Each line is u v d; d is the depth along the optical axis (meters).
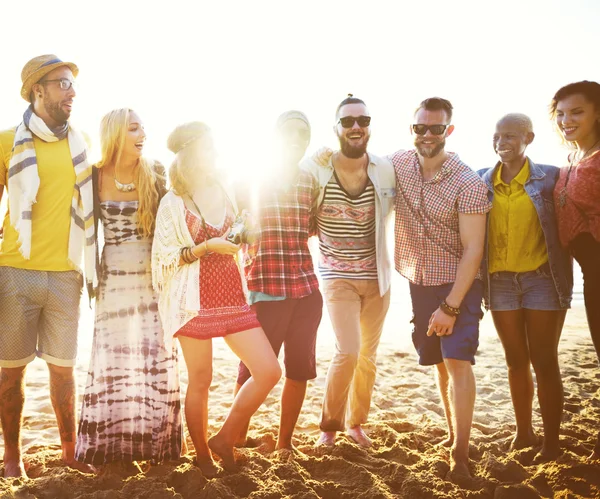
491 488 3.26
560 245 3.70
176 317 3.33
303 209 3.77
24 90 3.44
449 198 3.68
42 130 3.38
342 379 3.86
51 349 3.47
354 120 3.76
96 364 3.40
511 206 3.72
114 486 3.23
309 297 3.76
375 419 4.68
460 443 3.49
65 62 3.43
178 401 3.51
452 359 3.59
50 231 3.42
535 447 3.83
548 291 3.68
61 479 3.18
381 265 4.00
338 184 3.92
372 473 3.45
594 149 3.58
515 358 3.84
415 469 3.50
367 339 4.14
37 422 4.54
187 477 3.25
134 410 3.42
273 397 5.22
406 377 6.08
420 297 3.85
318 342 8.37
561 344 7.62
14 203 3.32
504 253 3.76
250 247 3.74
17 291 3.36
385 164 3.99
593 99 3.55
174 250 3.30
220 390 5.52
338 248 3.99
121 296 3.43
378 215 3.94
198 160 3.39
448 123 3.73
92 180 3.47
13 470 3.34
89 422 3.36
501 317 3.81
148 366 3.43
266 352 3.40
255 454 3.61
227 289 3.41
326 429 3.95
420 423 4.59
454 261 3.75
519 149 3.68
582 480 3.28
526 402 3.88
